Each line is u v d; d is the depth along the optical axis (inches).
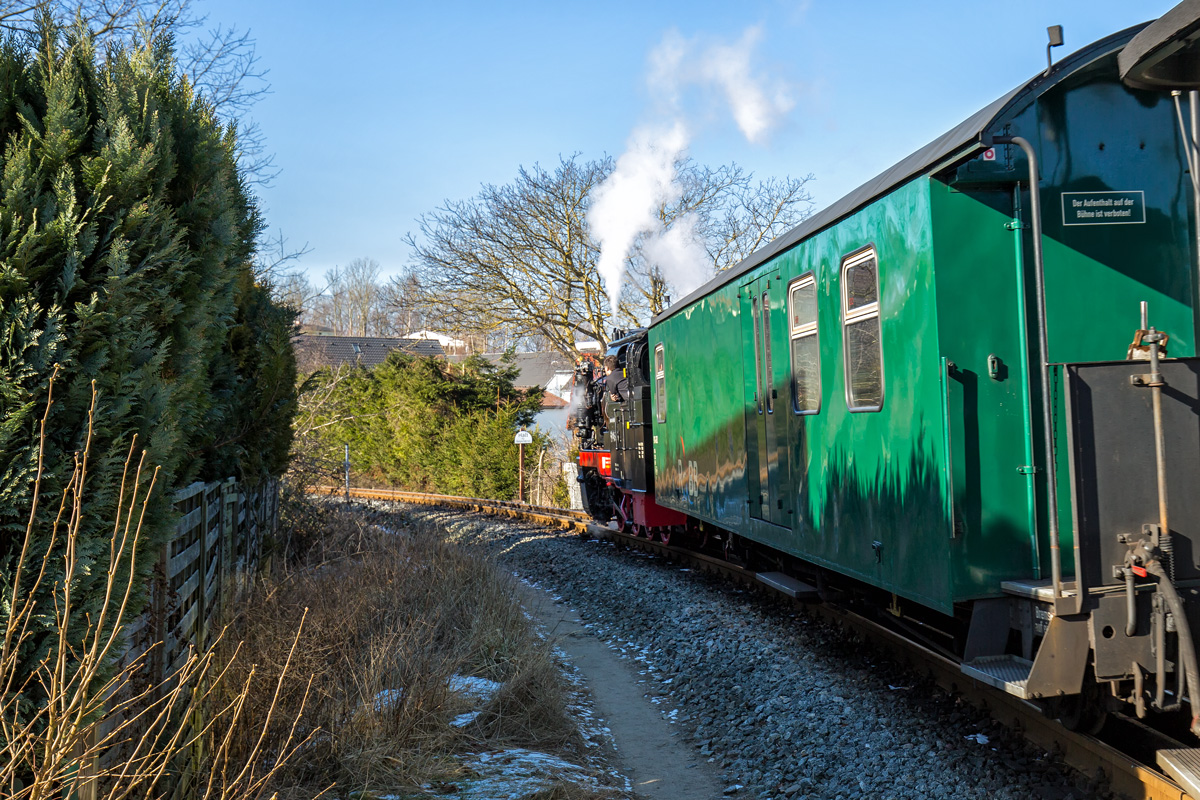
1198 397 156.8
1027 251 180.4
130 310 128.8
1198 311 181.9
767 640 291.1
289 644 207.5
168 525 142.4
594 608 405.1
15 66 133.2
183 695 172.9
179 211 161.2
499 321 966.4
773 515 300.5
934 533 185.6
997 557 179.2
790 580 315.9
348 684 212.5
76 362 120.8
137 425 132.3
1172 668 153.4
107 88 135.6
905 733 199.5
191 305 156.8
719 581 413.1
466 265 959.6
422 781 174.4
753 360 314.5
